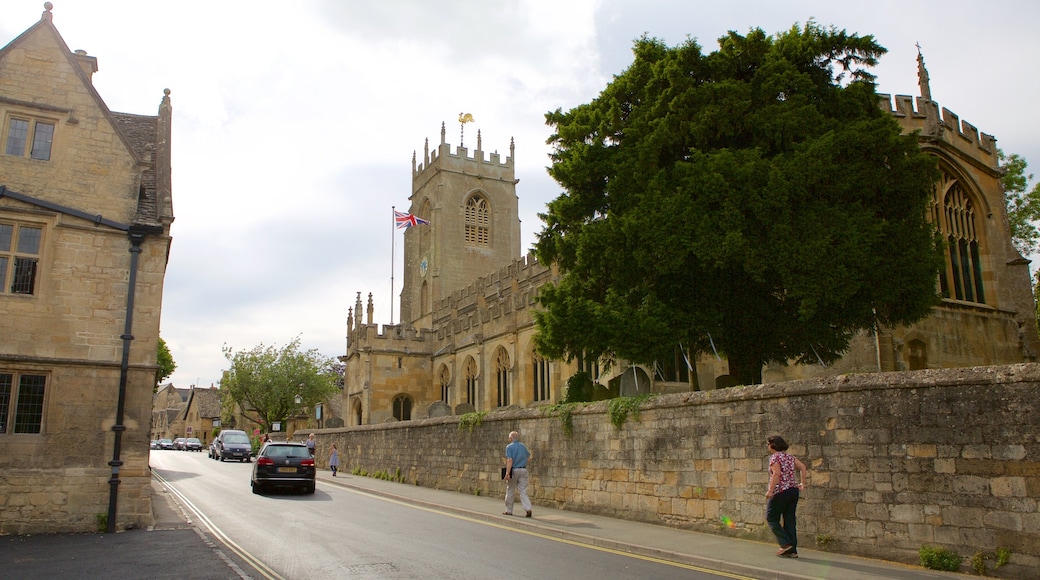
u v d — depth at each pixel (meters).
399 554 13.56
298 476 27.62
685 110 23.17
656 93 25.12
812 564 12.32
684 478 17.02
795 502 13.09
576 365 42.47
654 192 22.48
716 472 16.19
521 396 47.97
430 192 89.31
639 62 26.16
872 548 12.98
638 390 23.78
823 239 20.39
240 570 11.98
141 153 21.86
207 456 67.69
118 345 18.42
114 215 18.94
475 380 56.19
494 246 88.81
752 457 15.38
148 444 18.33
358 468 39.25
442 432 29.25
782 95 23.73
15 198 18.03
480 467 26.08
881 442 13.12
